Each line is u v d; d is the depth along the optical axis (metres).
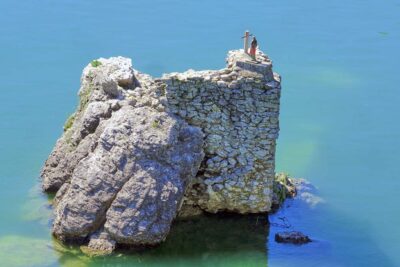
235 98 50.03
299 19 88.00
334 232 53.66
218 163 51.25
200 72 50.41
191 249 49.91
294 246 51.25
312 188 58.66
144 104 49.72
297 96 73.62
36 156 60.44
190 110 50.16
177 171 48.56
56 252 48.16
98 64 54.31
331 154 64.94
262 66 49.75
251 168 51.44
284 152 64.69
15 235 49.88
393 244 53.28
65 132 55.03
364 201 58.59
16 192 54.81
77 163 50.84
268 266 49.25
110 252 47.75
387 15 90.56
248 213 52.62
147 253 48.44
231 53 51.50
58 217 48.84
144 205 47.38
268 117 50.41
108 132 48.16
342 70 78.19
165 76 49.75
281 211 54.66
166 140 48.00
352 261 50.72
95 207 47.53
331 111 71.38
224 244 50.91
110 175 47.66
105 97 51.19
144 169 47.66
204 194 51.78
